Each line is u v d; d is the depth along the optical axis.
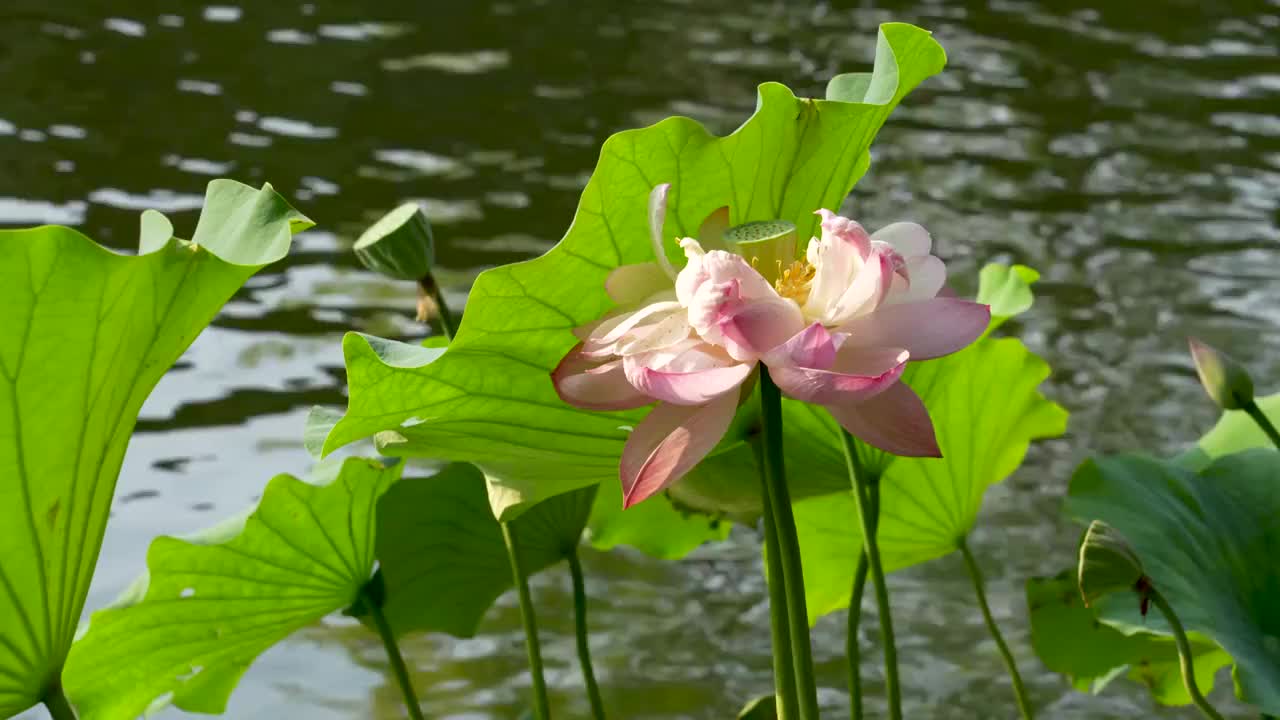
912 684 5.49
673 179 2.80
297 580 3.05
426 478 3.14
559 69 12.91
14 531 2.71
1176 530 3.12
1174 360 8.11
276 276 8.69
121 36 12.80
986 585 6.18
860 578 3.14
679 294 2.66
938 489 3.25
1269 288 9.09
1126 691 5.53
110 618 2.99
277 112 11.32
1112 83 13.23
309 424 3.01
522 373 2.84
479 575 3.18
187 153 10.28
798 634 2.70
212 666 3.10
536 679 3.02
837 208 2.92
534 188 10.15
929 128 11.89
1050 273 9.19
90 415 2.73
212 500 6.38
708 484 3.11
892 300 2.68
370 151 10.67
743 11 15.13
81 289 2.68
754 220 2.87
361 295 8.48
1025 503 6.82
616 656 5.63
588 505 3.15
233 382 7.49
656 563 6.45
